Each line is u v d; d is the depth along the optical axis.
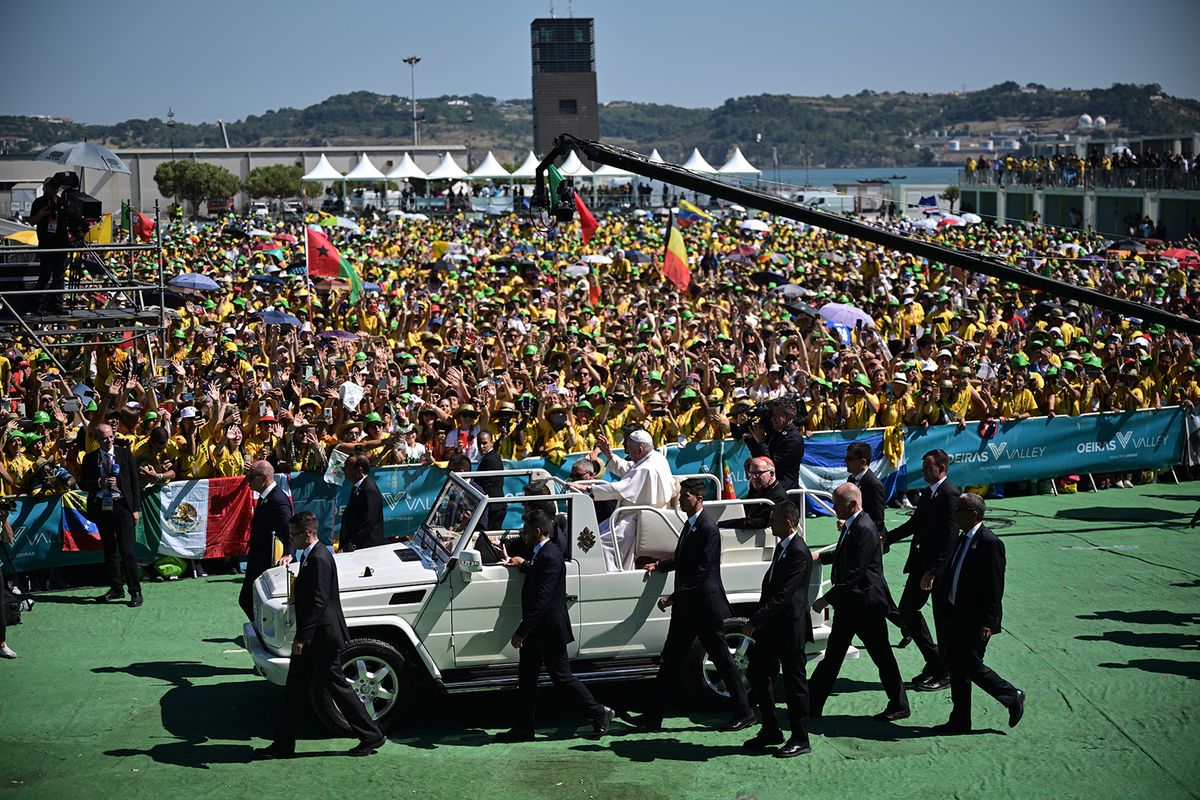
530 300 28.72
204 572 14.12
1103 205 62.62
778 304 28.28
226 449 13.92
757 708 9.83
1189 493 18.14
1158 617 12.17
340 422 15.20
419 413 15.19
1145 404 18.56
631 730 9.48
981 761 8.78
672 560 9.69
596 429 15.34
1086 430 17.97
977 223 52.12
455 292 30.38
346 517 11.42
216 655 11.24
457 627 9.42
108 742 9.15
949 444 17.20
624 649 9.75
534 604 9.02
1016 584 13.38
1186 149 65.19
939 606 9.91
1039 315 26.17
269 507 10.82
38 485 13.42
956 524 9.91
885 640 9.51
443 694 10.09
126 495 12.70
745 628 8.93
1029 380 18.00
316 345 21.86
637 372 18.92
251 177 91.75
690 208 49.44
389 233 49.75
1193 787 8.32
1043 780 8.45
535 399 16.09
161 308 16.94
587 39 119.19
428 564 9.74
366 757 8.91
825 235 46.78
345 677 9.12
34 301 16.69
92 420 14.09
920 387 17.42
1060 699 9.98
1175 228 57.62
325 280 29.23
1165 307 27.69
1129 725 9.42
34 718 9.61
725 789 8.32
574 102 119.44
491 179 74.00
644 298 28.69
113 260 34.66
